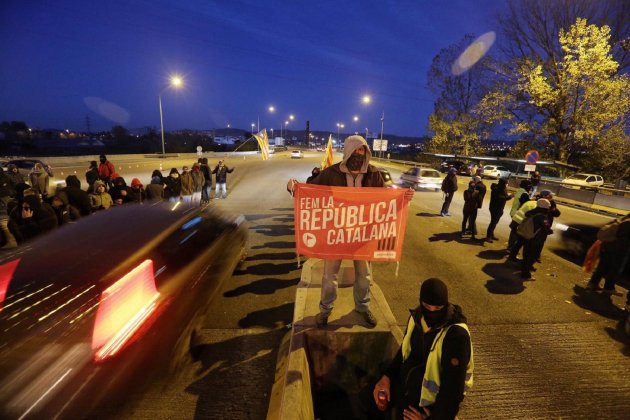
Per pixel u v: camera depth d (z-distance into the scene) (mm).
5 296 2461
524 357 3945
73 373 2246
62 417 2145
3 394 1979
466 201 9000
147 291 3010
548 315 4930
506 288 5844
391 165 44875
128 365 2619
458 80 38719
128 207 4395
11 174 11344
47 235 3480
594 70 22328
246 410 3021
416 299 5332
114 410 2496
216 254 4527
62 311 2416
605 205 15969
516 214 6941
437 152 41781
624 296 5609
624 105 22375
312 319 3566
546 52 25531
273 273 6133
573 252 8000
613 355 4023
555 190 19062
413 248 8086
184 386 3279
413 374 2033
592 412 3172
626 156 25375
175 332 3242
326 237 3314
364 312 3486
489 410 3160
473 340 4266
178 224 4094
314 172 8281
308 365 3207
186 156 52719
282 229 9445
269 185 19984
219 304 4906
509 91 26453
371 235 3320
